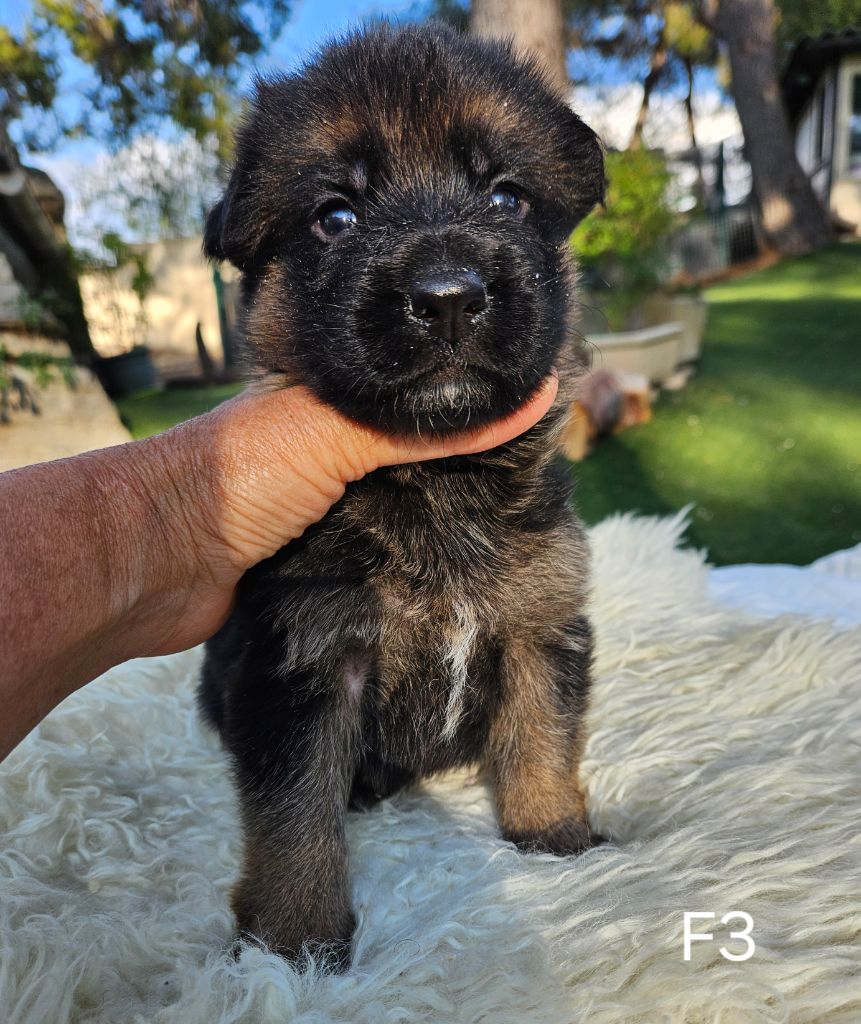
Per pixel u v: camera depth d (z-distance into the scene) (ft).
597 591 1.35
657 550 1.52
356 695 0.83
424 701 0.87
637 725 1.03
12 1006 0.58
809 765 0.88
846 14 8.75
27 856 0.79
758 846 0.75
